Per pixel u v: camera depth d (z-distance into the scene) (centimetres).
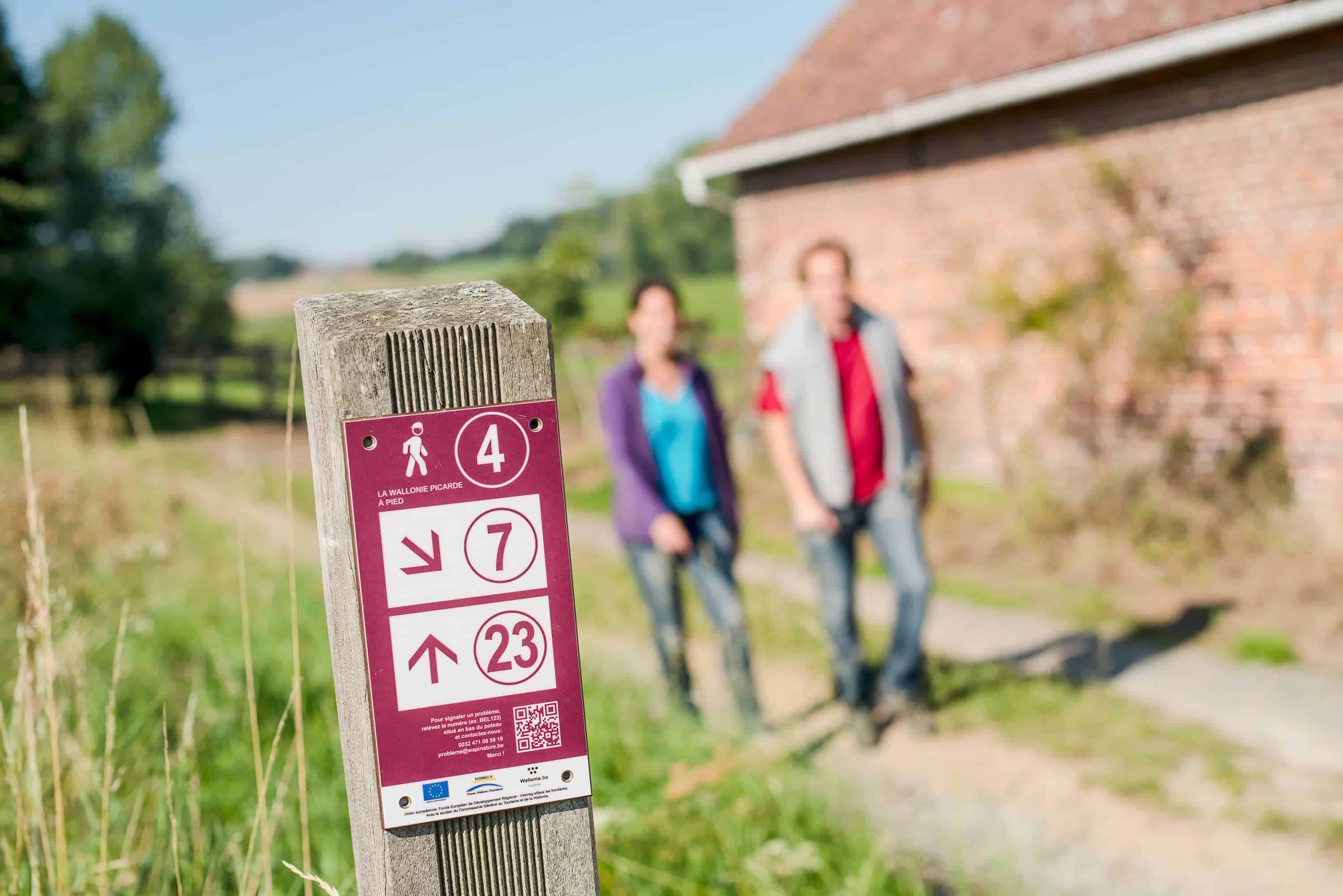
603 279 8281
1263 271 740
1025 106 868
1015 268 863
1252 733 413
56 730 186
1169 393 779
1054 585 634
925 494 442
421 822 121
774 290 1109
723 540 427
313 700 343
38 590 193
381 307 127
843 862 284
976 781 378
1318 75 702
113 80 5431
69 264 2397
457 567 120
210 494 880
